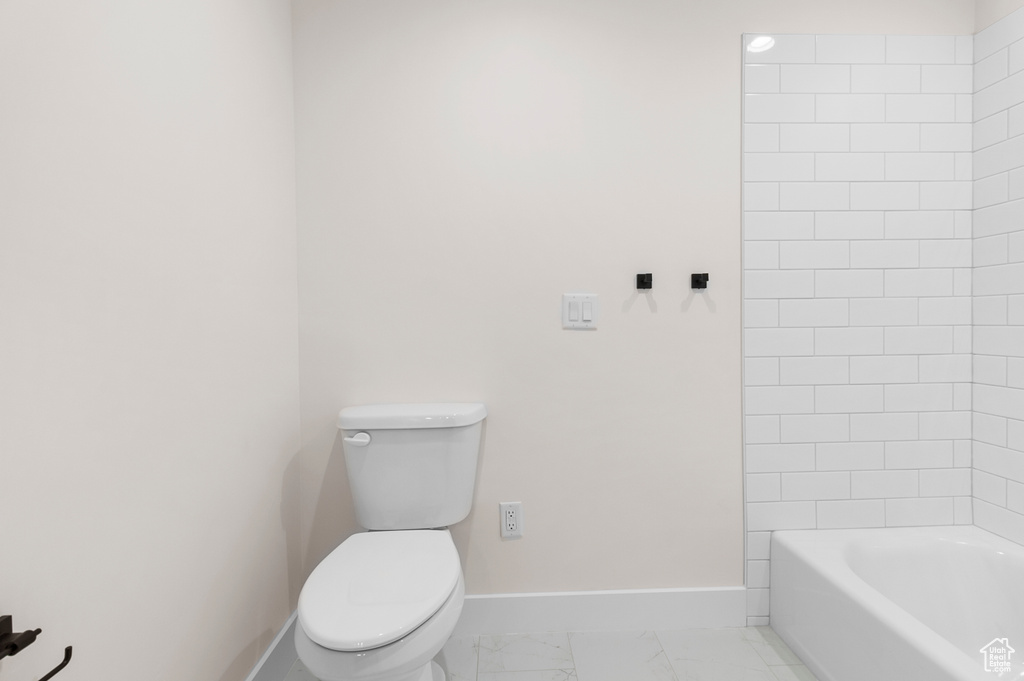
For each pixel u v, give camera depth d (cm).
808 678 164
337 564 140
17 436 81
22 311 82
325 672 112
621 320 190
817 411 191
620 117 187
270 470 166
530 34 187
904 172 190
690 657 175
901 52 189
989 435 186
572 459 191
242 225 150
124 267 103
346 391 188
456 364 188
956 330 192
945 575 179
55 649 88
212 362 134
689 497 192
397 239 187
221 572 138
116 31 101
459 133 187
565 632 190
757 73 188
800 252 190
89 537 95
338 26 185
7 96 79
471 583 192
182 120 122
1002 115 179
